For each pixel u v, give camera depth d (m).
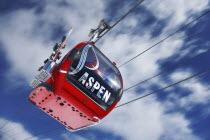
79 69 3.74
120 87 4.16
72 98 3.85
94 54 3.96
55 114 4.38
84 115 4.05
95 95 3.94
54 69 3.93
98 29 4.46
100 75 3.94
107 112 4.15
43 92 3.80
